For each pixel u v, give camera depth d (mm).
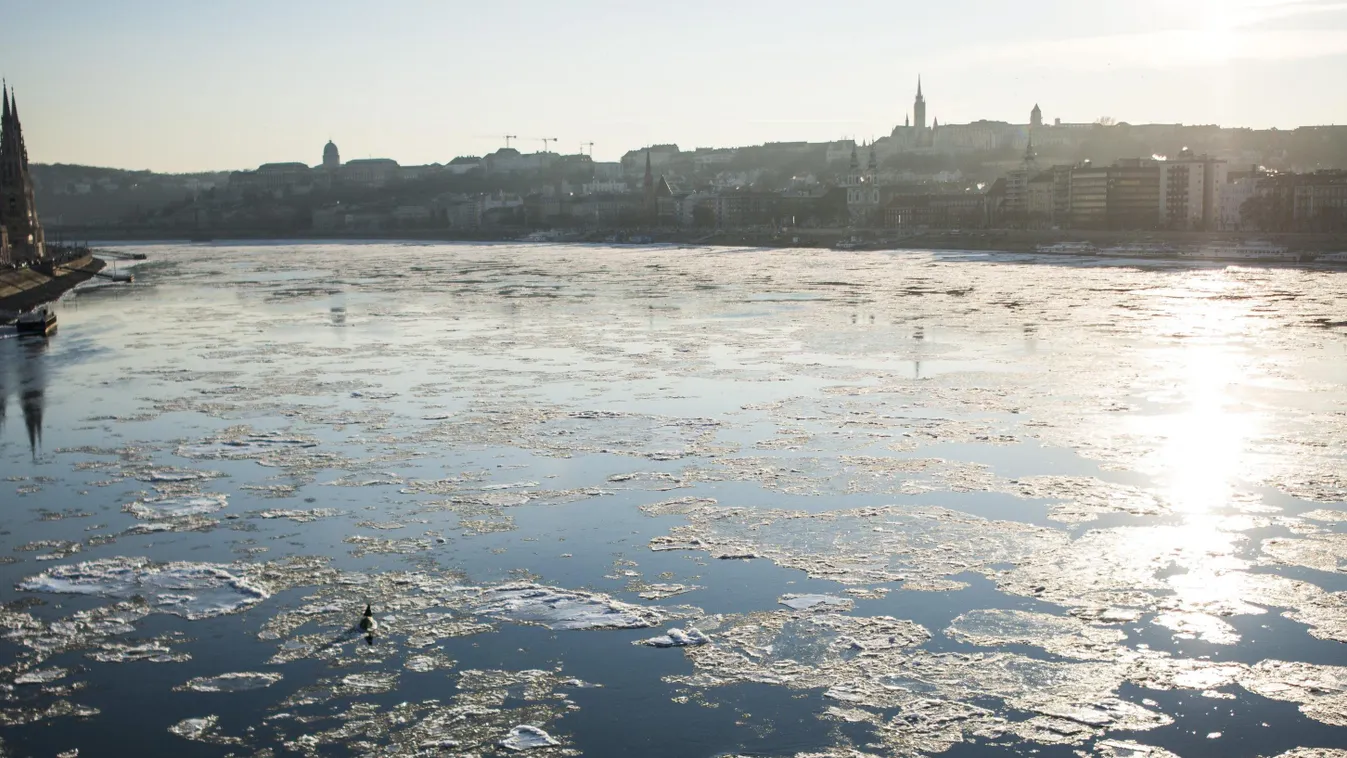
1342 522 83312
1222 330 186625
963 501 89562
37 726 56438
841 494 91750
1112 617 67312
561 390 137500
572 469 100125
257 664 62625
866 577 73875
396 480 97188
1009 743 54406
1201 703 57625
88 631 66812
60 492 95062
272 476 99000
